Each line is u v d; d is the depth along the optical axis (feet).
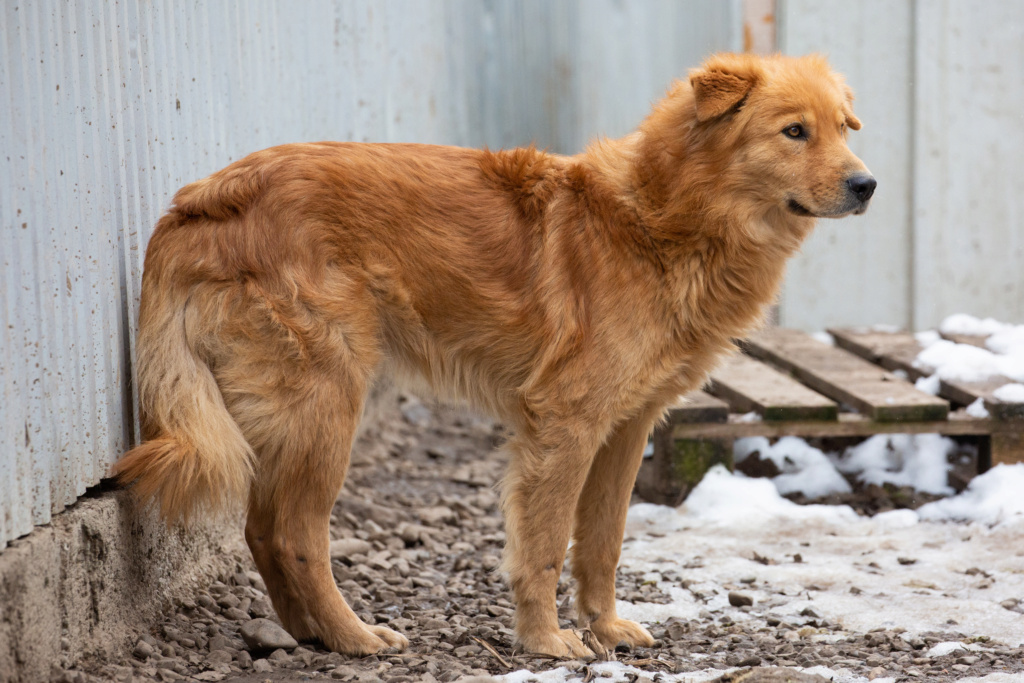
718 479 23.94
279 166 14.35
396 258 14.69
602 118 39.68
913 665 14.30
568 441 14.66
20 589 11.51
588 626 15.47
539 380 14.79
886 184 35.06
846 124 16.31
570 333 14.67
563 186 15.39
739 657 14.64
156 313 13.99
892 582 18.54
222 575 17.51
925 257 35.17
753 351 31.73
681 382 15.75
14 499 11.68
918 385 27.02
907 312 35.68
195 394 13.79
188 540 16.51
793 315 35.58
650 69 39.06
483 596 18.04
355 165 14.65
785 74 15.31
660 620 16.97
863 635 15.98
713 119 15.06
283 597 14.87
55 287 12.71
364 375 14.53
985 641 15.49
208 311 13.89
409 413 32.58
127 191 14.96
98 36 14.01
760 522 22.20
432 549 21.01
